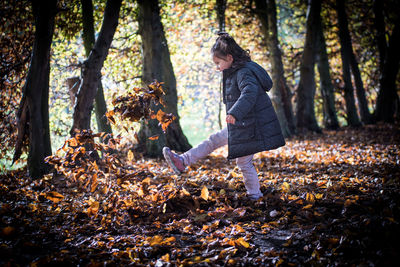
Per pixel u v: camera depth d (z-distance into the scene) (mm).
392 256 2189
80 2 6969
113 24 5594
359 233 2527
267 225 3041
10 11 7051
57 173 5094
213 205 3645
